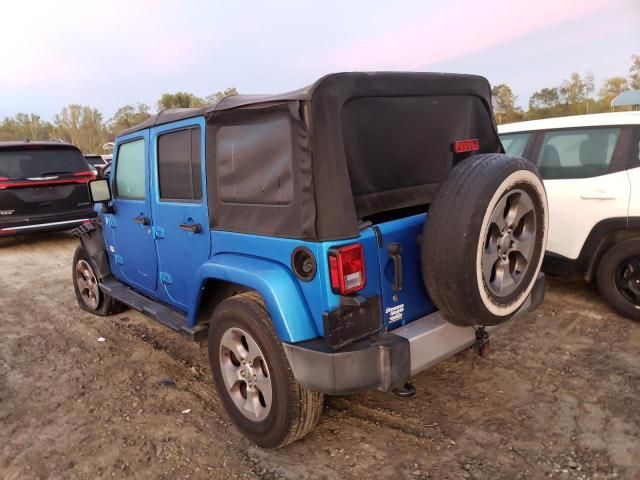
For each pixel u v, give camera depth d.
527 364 3.81
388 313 2.66
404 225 2.71
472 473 2.68
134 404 3.60
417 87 2.92
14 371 4.24
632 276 4.36
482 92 3.38
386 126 2.83
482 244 2.43
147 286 4.36
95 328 5.17
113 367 4.23
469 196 2.42
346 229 2.46
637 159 4.38
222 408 3.51
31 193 8.96
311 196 2.47
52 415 3.50
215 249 3.21
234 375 3.06
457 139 3.29
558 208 4.79
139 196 4.20
